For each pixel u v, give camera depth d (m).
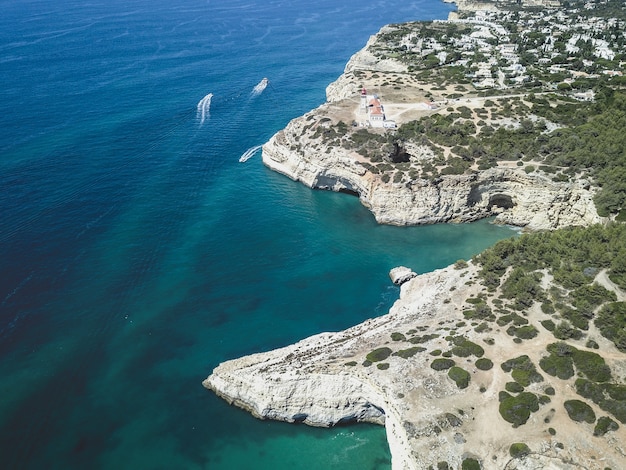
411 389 53.56
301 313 76.44
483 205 102.56
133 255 87.31
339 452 56.72
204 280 82.94
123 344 69.50
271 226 99.19
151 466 54.28
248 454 56.16
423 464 47.56
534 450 47.00
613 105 115.56
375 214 101.94
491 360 55.88
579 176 94.25
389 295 80.75
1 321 71.19
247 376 60.12
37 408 59.75
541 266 70.00
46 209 97.12
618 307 58.91
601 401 49.81
